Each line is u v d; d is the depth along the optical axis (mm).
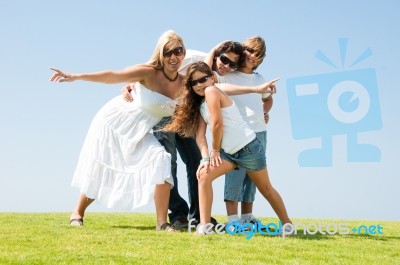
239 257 3877
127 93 5992
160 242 4484
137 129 5855
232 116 5070
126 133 5887
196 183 6121
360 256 4152
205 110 5168
